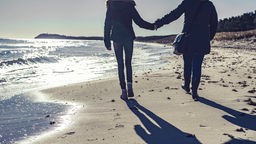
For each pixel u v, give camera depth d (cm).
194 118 572
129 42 745
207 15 718
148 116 597
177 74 1244
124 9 733
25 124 580
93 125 552
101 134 498
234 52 3039
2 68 1844
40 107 731
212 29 745
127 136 482
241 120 554
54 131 530
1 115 656
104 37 755
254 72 1272
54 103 774
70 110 686
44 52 3978
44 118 623
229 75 1170
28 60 2317
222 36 6562
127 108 671
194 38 716
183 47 737
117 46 747
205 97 755
